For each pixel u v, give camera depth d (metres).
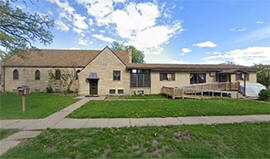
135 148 3.49
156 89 16.97
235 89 14.12
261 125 5.15
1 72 19.17
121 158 3.05
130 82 16.80
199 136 4.18
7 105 9.17
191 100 11.66
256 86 14.19
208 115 6.73
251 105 9.12
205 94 15.65
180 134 4.35
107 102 10.79
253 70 16.58
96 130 4.73
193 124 5.36
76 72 19.48
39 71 19.42
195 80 17.41
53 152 3.25
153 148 3.48
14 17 9.90
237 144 3.68
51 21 11.46
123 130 4.71
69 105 9.51
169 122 5.65
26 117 6.32
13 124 5.40
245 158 3.09
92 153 3.21
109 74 16.45
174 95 12.95
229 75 15.72
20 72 19.27
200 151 3.33
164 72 17.11
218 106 8.79
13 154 3.15
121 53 22.69
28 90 7.82
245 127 4.93
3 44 10.34
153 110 7.73
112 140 3.89
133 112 7.27
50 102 10.57
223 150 3.39
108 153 3.24
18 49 11.32
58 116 6.61
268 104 9.50
